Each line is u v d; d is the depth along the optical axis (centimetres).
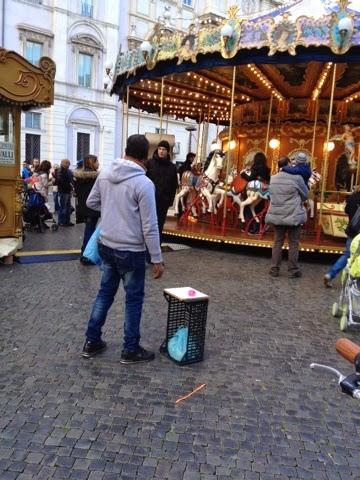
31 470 249
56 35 2903
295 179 696
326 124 1294
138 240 369
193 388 350
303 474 259
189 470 256
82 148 3134
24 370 364
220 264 799
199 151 1988
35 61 2883
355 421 318
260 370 388
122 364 383
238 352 422
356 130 1288
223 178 1191
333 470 264
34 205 1102
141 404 323
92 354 394
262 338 459
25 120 2845
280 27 819
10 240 734
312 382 372
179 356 387
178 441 282
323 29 801
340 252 870
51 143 2967
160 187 740
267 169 1038
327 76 1080
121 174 362
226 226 1089
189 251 913
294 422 312
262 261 847
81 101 3059
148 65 998
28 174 1391
